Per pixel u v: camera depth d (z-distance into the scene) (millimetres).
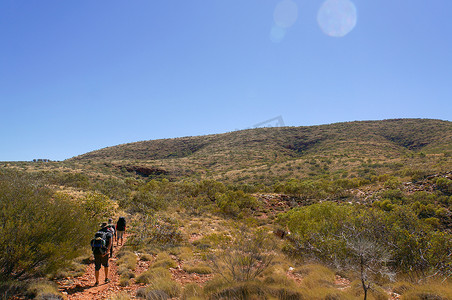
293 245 10977
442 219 16391
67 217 6797
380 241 8312
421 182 24672
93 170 66562
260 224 19641
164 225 12750
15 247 5484
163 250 10578
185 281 7078
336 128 108688
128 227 14016
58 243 6438
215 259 7660
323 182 35500
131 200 21312
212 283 6121
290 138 102625
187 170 75688
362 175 44781
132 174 71562
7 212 5953
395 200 21312
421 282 6656
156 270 7488
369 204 23188
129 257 8953
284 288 5461
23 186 7012
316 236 9844
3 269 5707
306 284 6402
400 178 30594
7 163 56625
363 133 99688
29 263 5723
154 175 72125
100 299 5629
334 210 11461
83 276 7242
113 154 105250
